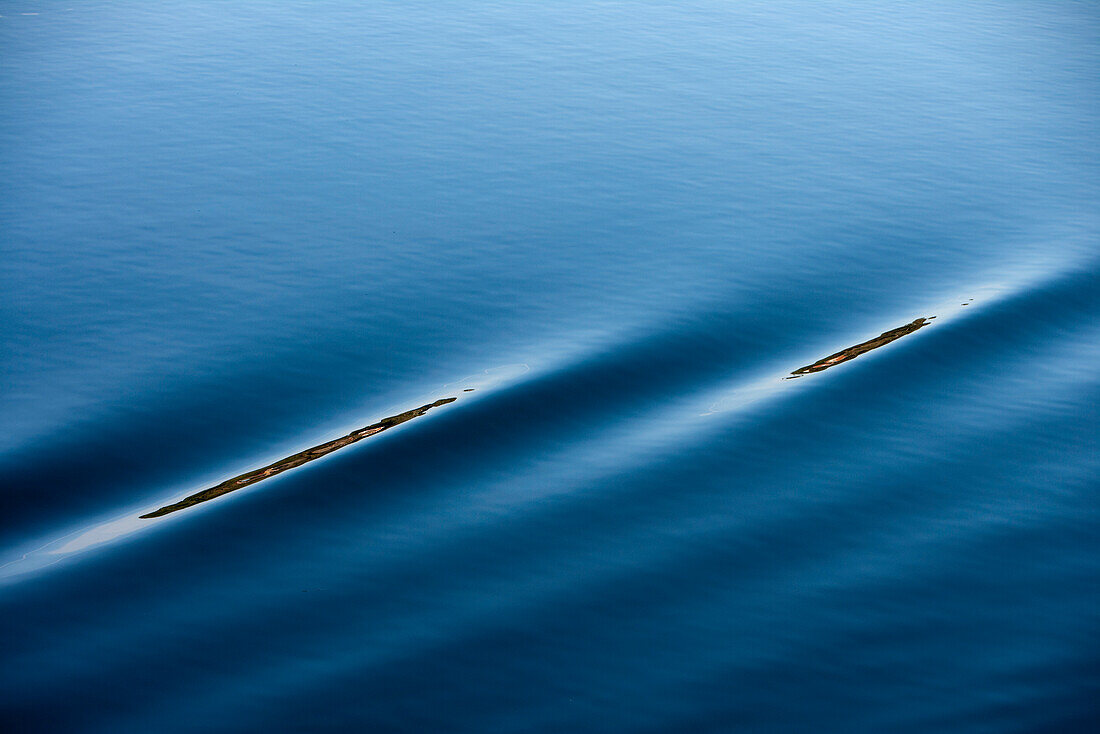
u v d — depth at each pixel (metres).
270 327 20.11
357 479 16.44
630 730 12.61
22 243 22.58
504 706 12.88
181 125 28.45
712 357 19.81
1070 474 17.02
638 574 14.92
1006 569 15.10
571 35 36.53
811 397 18.66
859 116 30.86
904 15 40.34
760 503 16.31
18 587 14.12
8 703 12.55
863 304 21.59
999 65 35.25
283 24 36.38
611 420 18.08
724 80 33.16
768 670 13.44
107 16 36.31
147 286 21.30
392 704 12.84
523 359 19.39
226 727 12.43
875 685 13.25
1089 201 26.14
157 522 15.40
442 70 32.91
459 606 14.30
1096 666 13.50
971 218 25.17
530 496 16.30
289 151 27.31
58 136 27.45
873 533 15.77
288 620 13.95
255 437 17.28
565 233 23.86
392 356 19.41
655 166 27.28
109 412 17.55
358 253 22.80
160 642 13.49
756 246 23.56
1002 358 20.00
